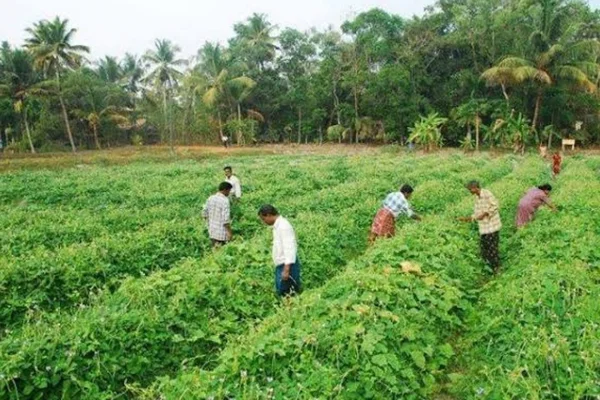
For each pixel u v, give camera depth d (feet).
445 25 169.89
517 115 142.00
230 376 16.88
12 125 198.90
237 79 179.73
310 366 17.19
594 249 27.86
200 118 203.92
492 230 31.86
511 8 149.79
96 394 17.65
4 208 54.39
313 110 188.75
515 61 133.39
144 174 84.38
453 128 160.04
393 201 35.06
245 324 23.35
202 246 36.73
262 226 43.39
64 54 157.38
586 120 153.79
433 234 33.68
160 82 176.65
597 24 150.20
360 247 38.32
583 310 20.53
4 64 159.22
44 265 28.12
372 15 166.61
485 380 18.39
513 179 65.87
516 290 23.25
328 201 52.26
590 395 15.66
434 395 18.63
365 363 17.65
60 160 134.00
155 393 17.21
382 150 156.35
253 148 177.99
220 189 35.76
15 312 25.66
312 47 199.62
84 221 43.09
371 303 21.38
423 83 167.22
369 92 165.89
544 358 17.31
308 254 32.58
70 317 21.83
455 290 24.95
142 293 23.17
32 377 17.24
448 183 62.75
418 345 19.98
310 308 21.18
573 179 64.34
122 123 207.10
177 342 21.35
